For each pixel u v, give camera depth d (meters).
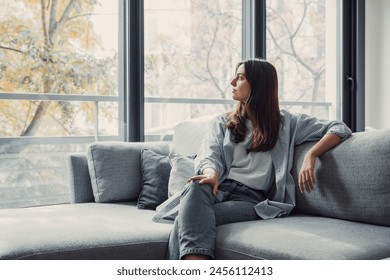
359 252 1.74
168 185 2.71
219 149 2.48
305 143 2.49
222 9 3.99
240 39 4.11
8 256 1.77
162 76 3.64
